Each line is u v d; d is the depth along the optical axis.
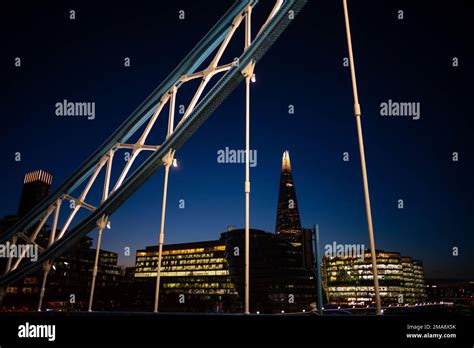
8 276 28.53
